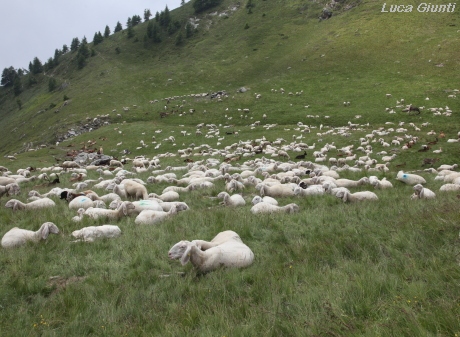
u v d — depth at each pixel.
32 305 5.75
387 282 5.36
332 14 103.75
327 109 53.62
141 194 13.84
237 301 5.43
